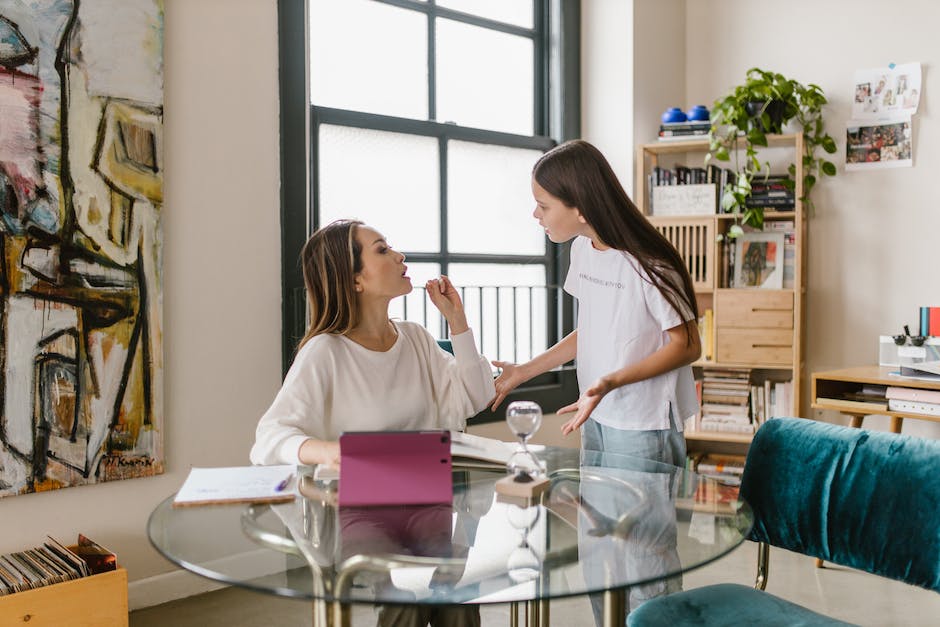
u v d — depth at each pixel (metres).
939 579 1.35
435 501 1.36
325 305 1.72
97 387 2.46
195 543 1.18
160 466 2.59
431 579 1.05
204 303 2.71
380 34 3.31
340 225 1.73
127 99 2.49
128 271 2.50
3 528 2.32
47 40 2.33
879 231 3.73
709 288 3.72
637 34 3.88
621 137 3.91
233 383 2.79
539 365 2.14
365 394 1.67
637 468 1.64
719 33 4.17
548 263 3.95
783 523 1.60
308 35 2.97
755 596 1.58
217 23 2.72
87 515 2.48
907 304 3.68
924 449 1.43
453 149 3.56
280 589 1.02
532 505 1.37
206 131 2.70
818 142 3.76
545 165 1.91
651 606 1.53
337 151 3.16
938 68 3.58
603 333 1.97
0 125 2.25
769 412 3.72
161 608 2.58
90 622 2.13
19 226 2.30
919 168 3.63
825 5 3.85
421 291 3.45
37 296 2.33
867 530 1.47
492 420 3.54
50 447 2.37
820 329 3.89
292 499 1.39
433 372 1.89
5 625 2.00
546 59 3.97
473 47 3.67
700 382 3.86
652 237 1.87
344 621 1.26
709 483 1.52
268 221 2.87
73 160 2.38
